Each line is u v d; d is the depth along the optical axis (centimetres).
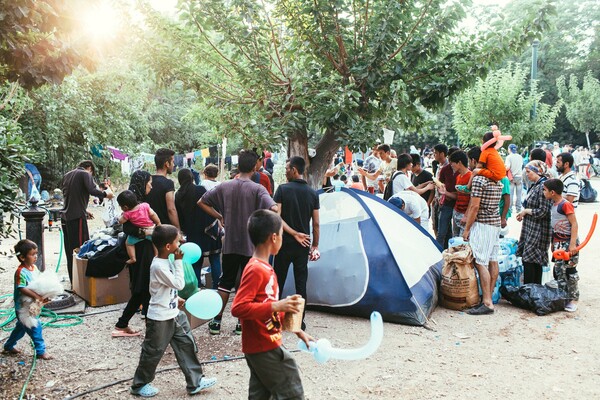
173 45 721
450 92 714
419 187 837
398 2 689
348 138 683
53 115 1639
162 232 405
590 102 3547
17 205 490
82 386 434
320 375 453
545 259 671
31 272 493
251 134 698
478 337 543
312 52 738
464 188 722
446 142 3709
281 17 755
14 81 461
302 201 543
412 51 704
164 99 3186
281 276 547
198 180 1306
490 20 746
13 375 456
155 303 408
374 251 607
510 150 1405
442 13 693
